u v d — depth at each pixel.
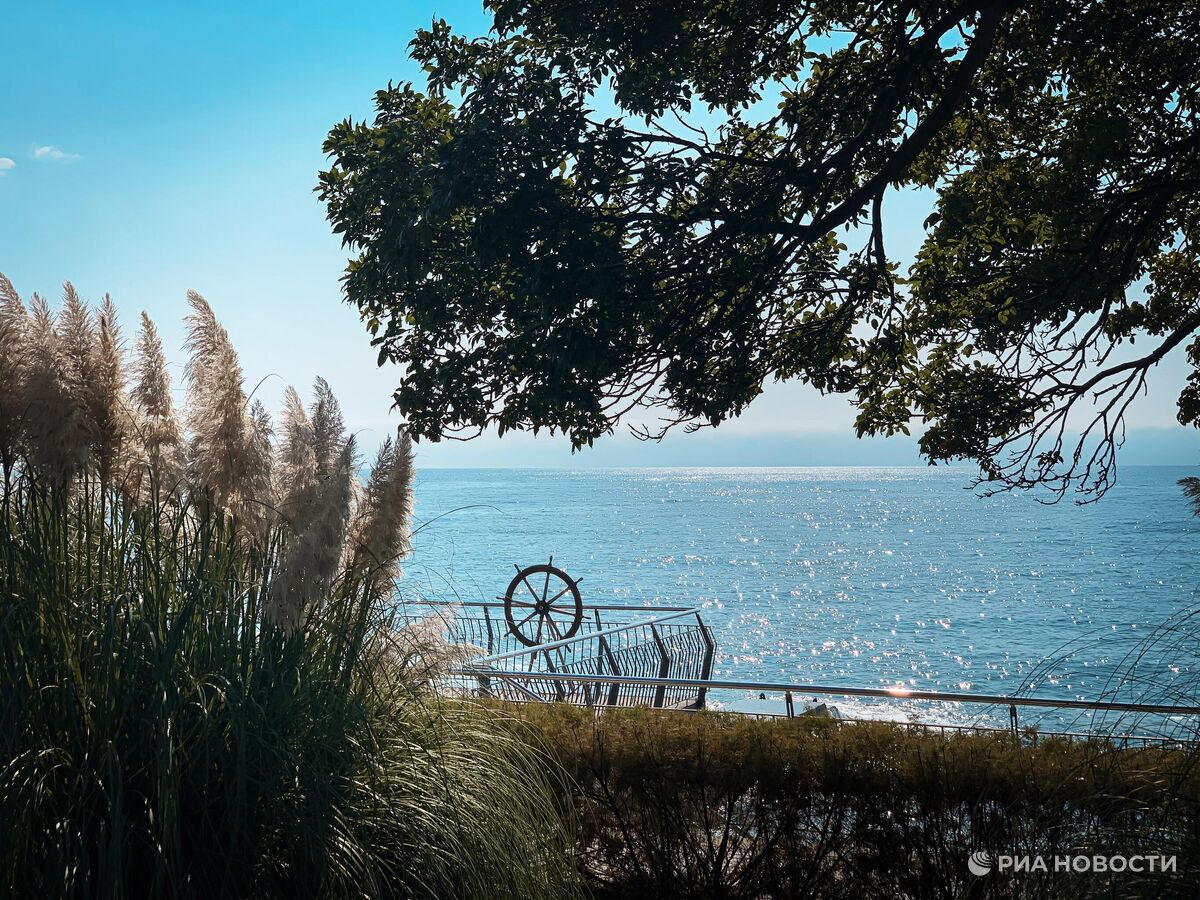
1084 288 7.52
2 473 3.91
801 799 5.07
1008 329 8.10
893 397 9.03
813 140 7.59
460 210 6.49
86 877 2.98
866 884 5.02
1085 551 67.44
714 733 5.33
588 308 6.01
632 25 6.64
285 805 3.36
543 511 132.75
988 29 6.72
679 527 96.88
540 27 6.91
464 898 3.56
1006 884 4.47
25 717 3.22
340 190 6.77
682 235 6.54
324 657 3.89
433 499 179.38
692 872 5.23
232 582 3.84
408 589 4.50
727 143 8.02
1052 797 4.33
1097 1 7.34
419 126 6.79
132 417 4.11
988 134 8.70
